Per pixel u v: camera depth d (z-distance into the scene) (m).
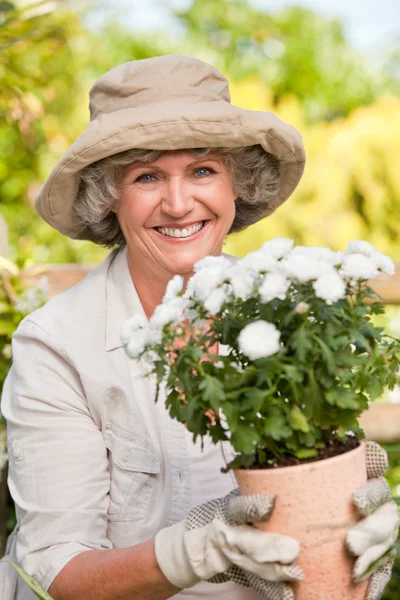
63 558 1.63
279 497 1.29
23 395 1.79
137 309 1.86
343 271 1.31
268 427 1.27
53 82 4.99
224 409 1.26
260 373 1.27
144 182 1.79
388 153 5.89
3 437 2.63
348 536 1.29
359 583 1.35
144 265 1.86
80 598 1.57
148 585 1.48
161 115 1.68
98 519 1.73
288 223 5.81
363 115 6.26
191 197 1.77
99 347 1.81
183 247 1.81
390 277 3.25
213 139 1.71
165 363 1.32
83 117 5.67
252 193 1.94
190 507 1.72
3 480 2.64
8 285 2.78
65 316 1.85
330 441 1.37
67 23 4.69
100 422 1.79
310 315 1.31
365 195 5.90
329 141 6.05
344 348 1.31
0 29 3.15
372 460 1.44
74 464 1.74
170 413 1.34
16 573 1.86
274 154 1.86
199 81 1.78
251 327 1.24
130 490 1.75
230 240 5.83
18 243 5.62
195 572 1.39
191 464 1.74
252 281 1.30
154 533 1.73
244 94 6.25
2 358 2.78
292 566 1.28
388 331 4.97
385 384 1.39
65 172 1.78
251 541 1.28
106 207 1.89
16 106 3.51
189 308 1.36
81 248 5.88
